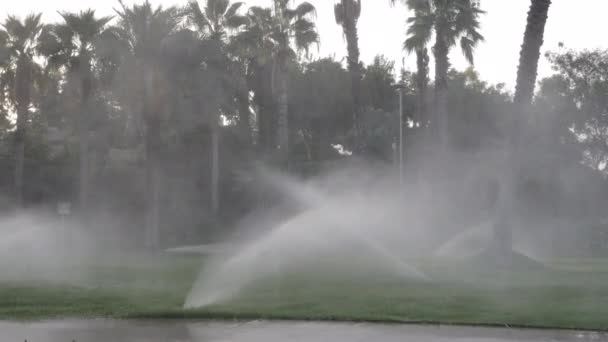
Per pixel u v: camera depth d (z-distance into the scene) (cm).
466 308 1490
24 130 4934
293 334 1217
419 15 4184
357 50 5100
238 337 1194
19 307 1555
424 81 4938
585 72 4578
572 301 1602
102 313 1458
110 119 5184
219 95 4150
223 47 4384
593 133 4597
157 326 1305
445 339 1165
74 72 4494
